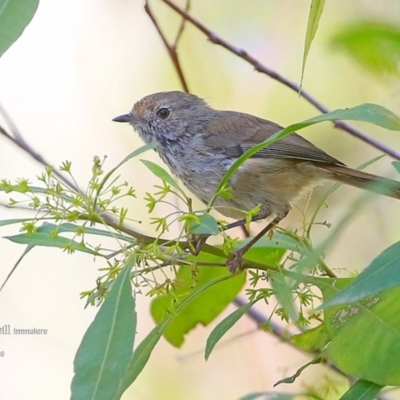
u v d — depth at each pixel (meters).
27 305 12.63
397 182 5.18
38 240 5.52
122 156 13.43
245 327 11.99
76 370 4.70
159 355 12.38
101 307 4.96
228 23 12.34
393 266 3.92
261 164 9.19
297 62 11.98
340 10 10.94
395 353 5.13
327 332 5.82
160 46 13.02
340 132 11.09
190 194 10.84
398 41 6.64
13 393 12.07
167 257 5.35
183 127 9.71
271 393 5.68
